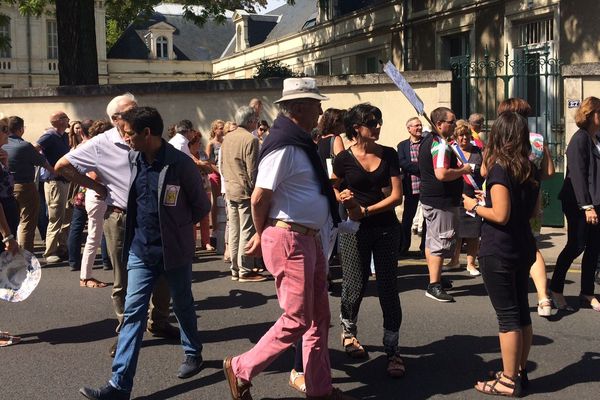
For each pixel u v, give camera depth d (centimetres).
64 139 900
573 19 1322
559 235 974
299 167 405
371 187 488
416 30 1911
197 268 832
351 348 514
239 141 734
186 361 486
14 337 561
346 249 500
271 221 412
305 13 3334
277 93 1155
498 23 1545
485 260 438
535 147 565
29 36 4409
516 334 437
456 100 1075
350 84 1110
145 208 451
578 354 518
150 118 444
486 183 440
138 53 4806
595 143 604
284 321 411
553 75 1056
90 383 471
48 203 868
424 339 555
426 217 668
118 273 539
